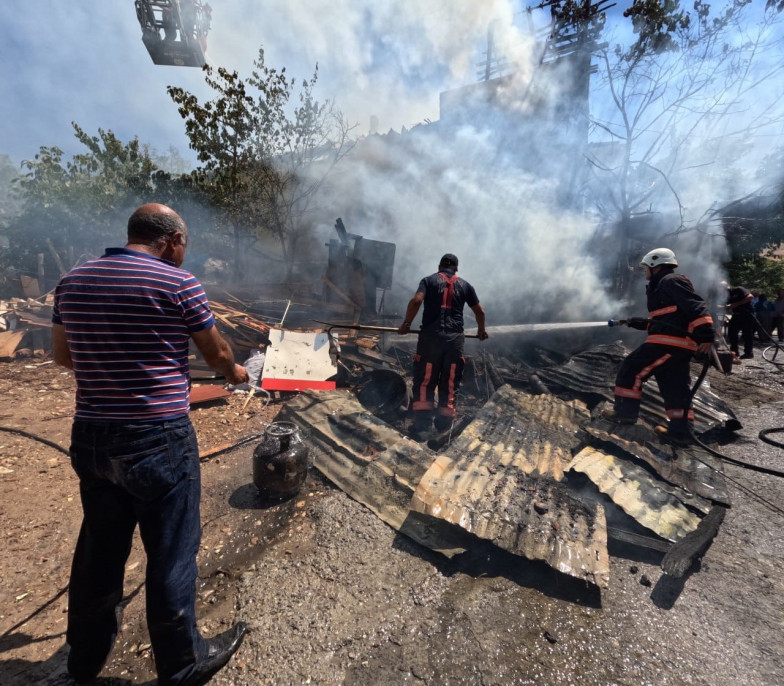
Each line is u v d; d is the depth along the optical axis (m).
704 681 1.71
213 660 1.70
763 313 10.01
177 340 1.53
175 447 1.51
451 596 2.12
